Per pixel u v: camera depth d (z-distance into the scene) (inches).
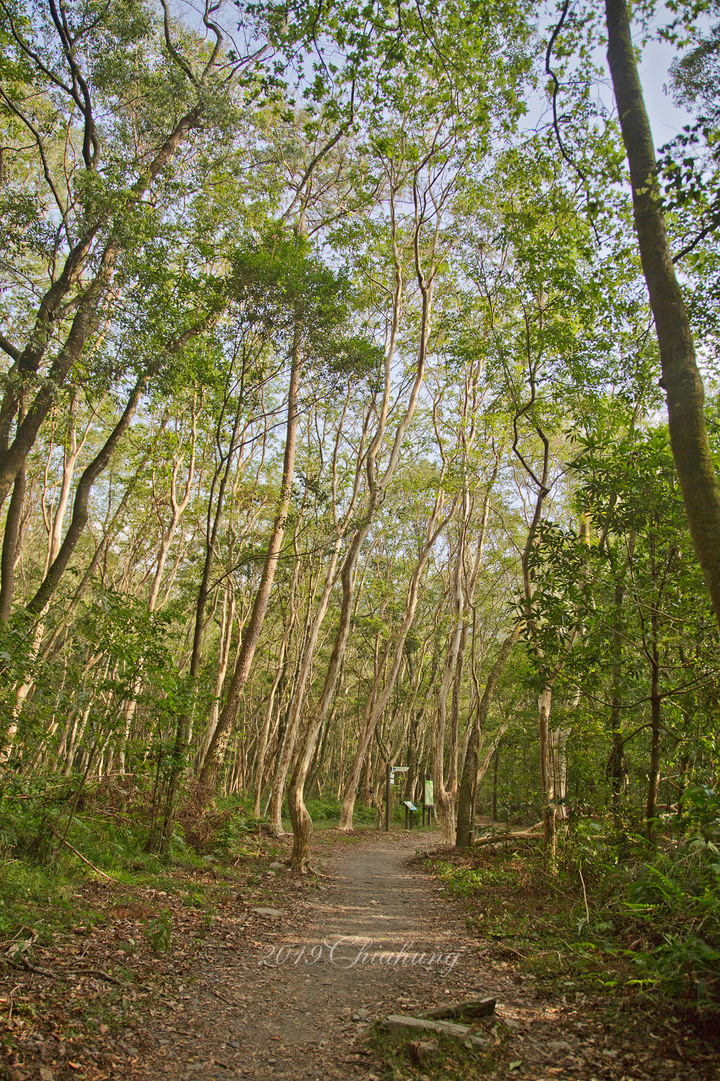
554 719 388.8
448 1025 169.3
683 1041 158.1
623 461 342.3
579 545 343.3
